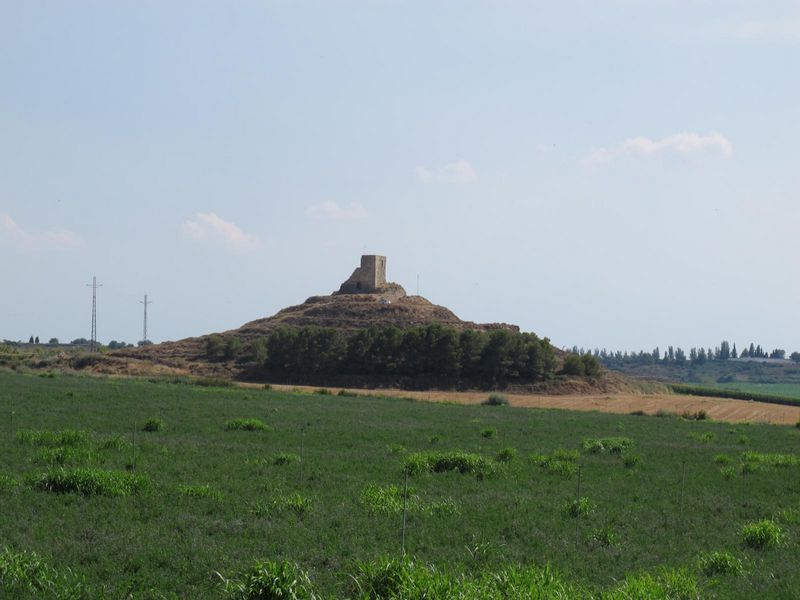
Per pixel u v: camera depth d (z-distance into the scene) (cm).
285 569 1773
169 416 6056
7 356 16450
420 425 6538
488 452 4722
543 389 15688
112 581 1858
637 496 3350
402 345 16388
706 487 3672
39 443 4000
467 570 2050
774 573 2198
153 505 2641
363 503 2867
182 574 1933
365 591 1773
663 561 2278
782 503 3341
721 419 10269
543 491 3356
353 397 10894
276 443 4672
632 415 9681
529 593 1741
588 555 2312
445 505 2852
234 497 2869
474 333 16512
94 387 8925
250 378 16038
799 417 10669
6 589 1733
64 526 2314
